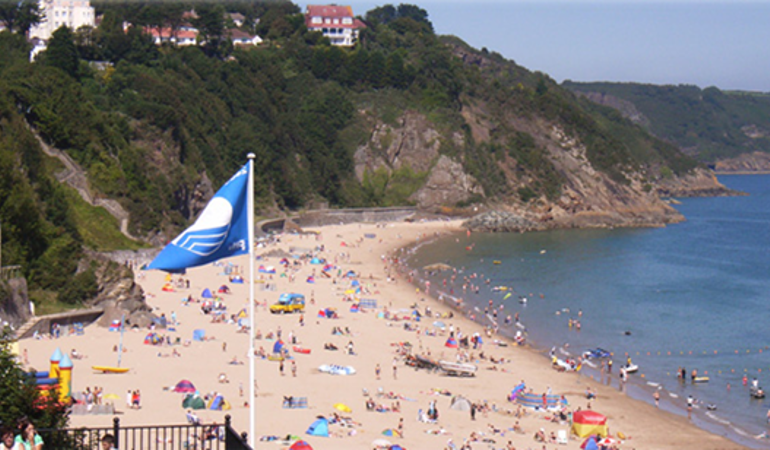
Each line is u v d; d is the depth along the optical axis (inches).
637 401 2701.8
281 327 3444.9
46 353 2709.2
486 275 5388.8
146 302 3806.6
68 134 5103.3
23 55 6446.9
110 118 5620.1
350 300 4183.1
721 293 4909.0
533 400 2498.8
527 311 4244.6
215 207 1043.9
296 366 2770.7
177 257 1029.8
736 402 2728.8
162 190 5600.4
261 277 4776.1
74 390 2255.2
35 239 3511.3
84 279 3437.5
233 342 3070.9
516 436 2186.3
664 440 2303.2
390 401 2420.0
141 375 2484.0
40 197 4244.6
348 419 2185.0
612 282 5236.2
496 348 3383.4
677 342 3602.4
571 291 4867.1
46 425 1155.3
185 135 6259.8
